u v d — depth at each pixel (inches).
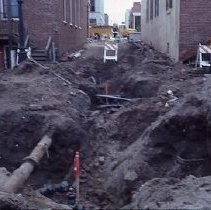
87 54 1008.9
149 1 1223.5
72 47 1096.2
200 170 334.0
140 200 246.8
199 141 343.9
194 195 236.1
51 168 383.9
